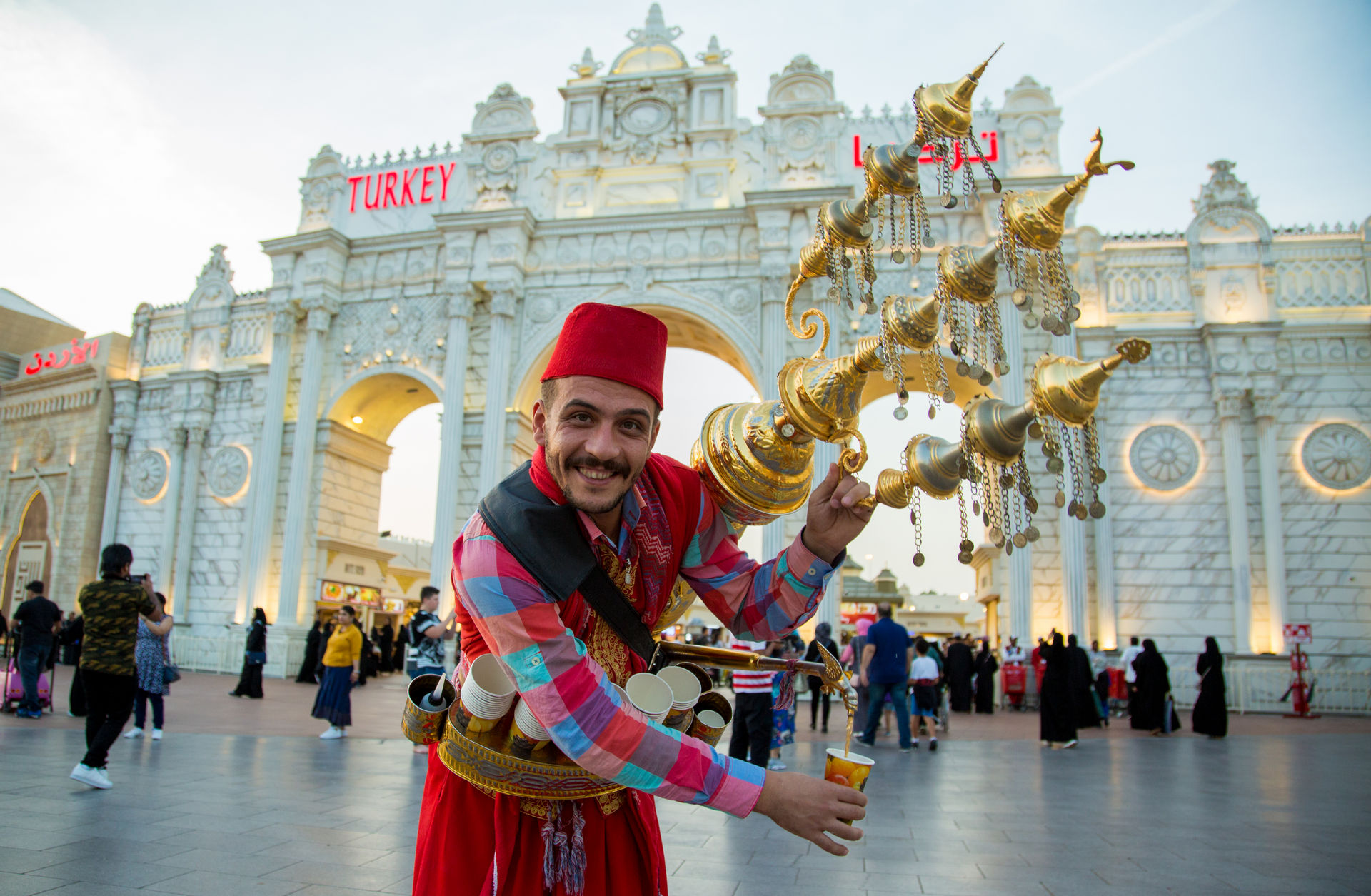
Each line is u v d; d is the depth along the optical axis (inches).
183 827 215.8
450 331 927.0
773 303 863.7
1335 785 337.4
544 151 978.7
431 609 418.9
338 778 299.0
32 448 1216.2
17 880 166.4
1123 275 877.8
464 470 898.1
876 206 73.9
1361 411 815.1
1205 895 177.9
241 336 1083.3
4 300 1392.7
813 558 76.1
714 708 79.4
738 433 77.1
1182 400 840.3
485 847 69.4
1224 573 801.6
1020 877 191.0
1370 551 788.0
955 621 1865.2
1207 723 538.3
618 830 71.9
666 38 991.0
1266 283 850.1
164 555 1022.4
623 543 71.2
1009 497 69.1
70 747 344.5
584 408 64.7
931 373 70.8
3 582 1186.0
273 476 959.0
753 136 943.7
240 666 911.0
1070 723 470.6
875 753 434.3
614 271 925.2
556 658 60.1
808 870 194.2
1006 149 884.0
